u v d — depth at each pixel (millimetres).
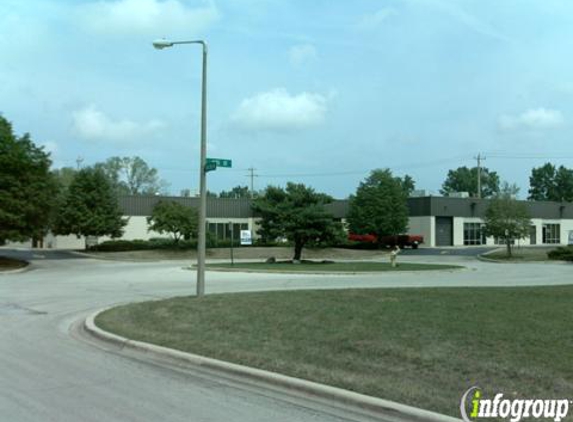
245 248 55219
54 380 8219
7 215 35594
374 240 63344
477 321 10625
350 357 8664
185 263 42250
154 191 103562
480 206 72875
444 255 55344
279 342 9883
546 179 135500
